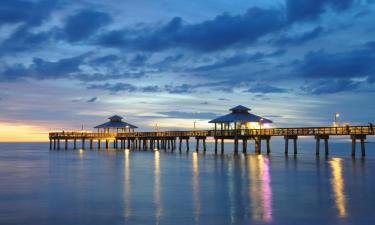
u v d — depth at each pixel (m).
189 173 42.59
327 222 20.94
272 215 22.52
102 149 110.88
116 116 106.88
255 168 46.31
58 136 107.88
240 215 22.62
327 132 61.75
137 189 31.81
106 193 30.03
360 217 21.83
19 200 27.50
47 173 44.81
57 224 21.23
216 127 79.38
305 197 27.47
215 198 27.58
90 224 21.16
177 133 88.12
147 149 104.31
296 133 64.88
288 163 52.62
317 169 44.28
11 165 56.88
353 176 37.69
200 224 20.94
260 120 74.75
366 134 58.84
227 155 72.56
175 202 26.30
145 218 22.19
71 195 29.34
